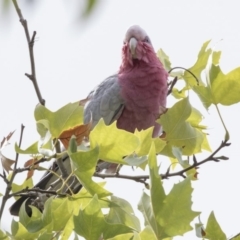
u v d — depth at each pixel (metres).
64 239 4.66
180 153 5.55
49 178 9.84
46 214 4.43
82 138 5.04
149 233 3.87
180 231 3.84
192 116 6.83
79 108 4.86
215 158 5.66
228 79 5.32
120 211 5.08
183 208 3.81
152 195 3.84
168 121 5.56
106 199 5.01
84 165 4.36
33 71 5.67
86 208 3.97
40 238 4.19
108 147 4.62
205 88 5.43
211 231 4.67
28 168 4.88
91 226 3.94
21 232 4.34
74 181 6.20
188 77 7.34
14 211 9.11
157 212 3.84
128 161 4.84
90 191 4.43
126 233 3.95
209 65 5.39
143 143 5.13
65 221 4.60
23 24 5.59
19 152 4.62
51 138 4.72
